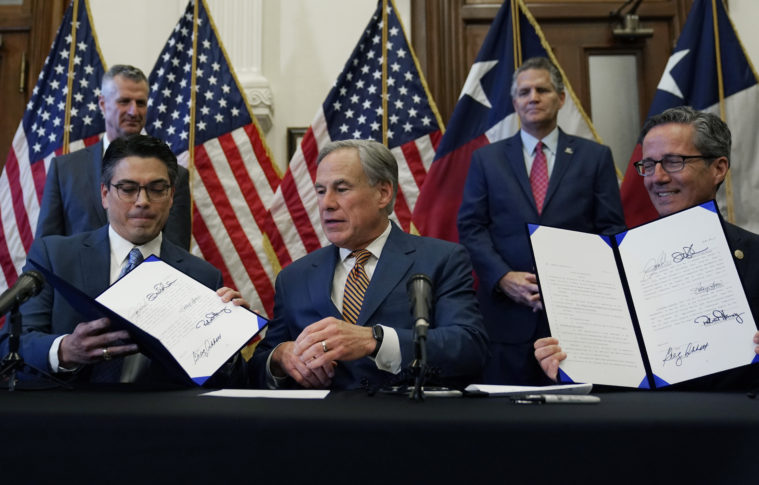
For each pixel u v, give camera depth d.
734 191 3.96
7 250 3.99
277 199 3.98
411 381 1.68
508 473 1.13
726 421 1.15
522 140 3.47
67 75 4.18
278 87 4.55
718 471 1.12
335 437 1.14
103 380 2.25
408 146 4.11
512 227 3.21
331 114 4.14
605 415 1.18
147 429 1.15
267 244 3.94
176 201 3.25
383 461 1.13
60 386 1.77
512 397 1.47
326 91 4.54
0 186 4.09
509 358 3.00
